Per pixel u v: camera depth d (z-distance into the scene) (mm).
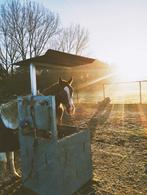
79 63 3521
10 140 2898
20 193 2785
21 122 2646
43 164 2473
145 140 4703
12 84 18766
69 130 3014
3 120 2846
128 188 2748
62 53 2834
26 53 24344
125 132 5488
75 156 2604
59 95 3447
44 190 2529
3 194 2791
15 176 3195
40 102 2373
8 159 3344
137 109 9414
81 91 23719
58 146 2328
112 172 3213
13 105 2936
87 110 10195
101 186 2816
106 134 5418
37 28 24547
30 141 2588
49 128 2311
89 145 2871
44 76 17266
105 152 4109
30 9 23906
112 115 8242
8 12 23188
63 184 2432
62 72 18547
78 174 2678
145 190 2686
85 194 2656
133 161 3584
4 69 22219
